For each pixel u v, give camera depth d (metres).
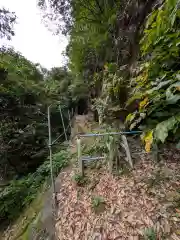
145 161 2.35
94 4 4.94
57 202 2.21
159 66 1.87
